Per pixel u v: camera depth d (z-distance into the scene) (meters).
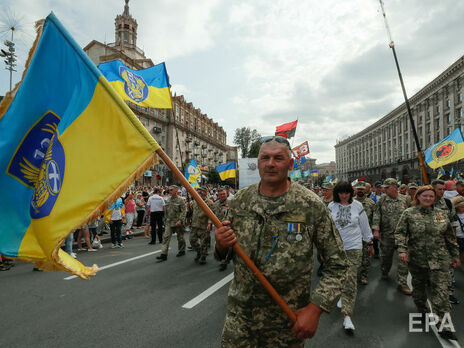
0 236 1.84
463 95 48.59
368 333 3.63
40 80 1.96
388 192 6.02
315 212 1.68
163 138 53.25
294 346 1.70
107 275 6.10
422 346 3.33
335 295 1.57
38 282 5.53
